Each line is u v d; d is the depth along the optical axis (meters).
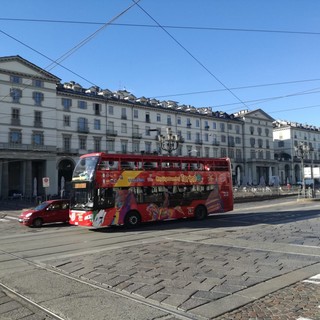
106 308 5.82
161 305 5.92
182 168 20.47
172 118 79.31
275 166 100.81
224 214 23.95
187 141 81.44
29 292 6.86
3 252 11.89
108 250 11.37
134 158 18.64
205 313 5.50
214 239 12.80
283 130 107.69
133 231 16.61
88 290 6.87
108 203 17.44
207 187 21.38
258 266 8.32
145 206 18.61
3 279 8.04
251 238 12.65
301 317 5.15
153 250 10.89
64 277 7.98
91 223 16.86
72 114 63.91
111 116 69.12
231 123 92.06
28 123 58.12
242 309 5.61
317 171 39.38
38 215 21.17
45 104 60.12
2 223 24.47
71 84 67.50
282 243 11.39
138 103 73.19
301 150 43.09
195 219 20.80
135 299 6.25
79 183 17.78
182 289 6.70
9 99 56.31
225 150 89.56
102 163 17.55
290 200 38.91
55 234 16.70
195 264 8.70
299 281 7.02
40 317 5.52
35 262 9.92
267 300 5.96
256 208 28.36
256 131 97.38
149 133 74.69
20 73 57.31
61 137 62.31
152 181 19.08
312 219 18.59
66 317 5.48
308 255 9.45
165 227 17.70
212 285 6.88
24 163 58.78
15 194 56.44
